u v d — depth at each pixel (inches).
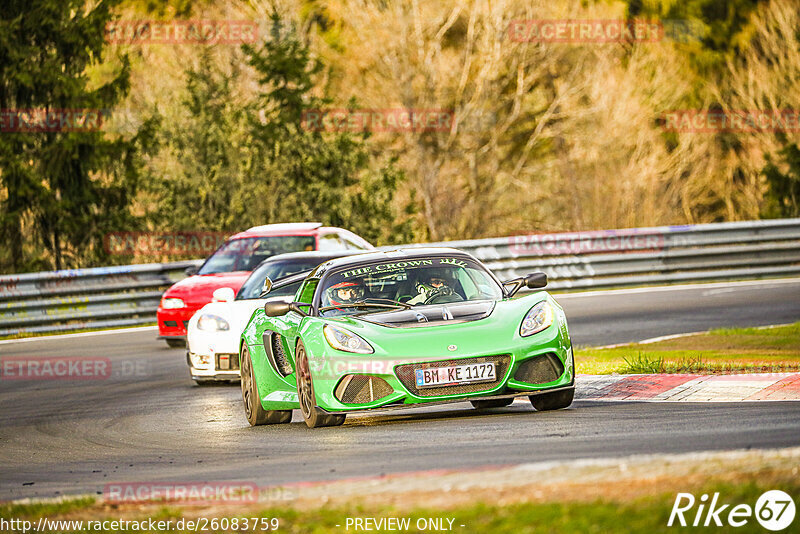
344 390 1208.2
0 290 2888.8
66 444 1373.0
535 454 930.7
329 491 803.4
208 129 4097.0
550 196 5984.3
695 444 915.4
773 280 3344.0
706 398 1286.9
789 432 946.7
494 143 5757.9
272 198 4035.4
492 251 3270.2
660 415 1147.9
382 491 775.7
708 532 622.2
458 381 1176.8
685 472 732.0
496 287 1350.9
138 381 2023.9
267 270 1937.7
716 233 3432.6
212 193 4055.1
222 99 4313.5
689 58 6432.1
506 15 5580.7
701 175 6131.9
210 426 1443.2
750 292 2982.3
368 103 5585.6
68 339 2768.2
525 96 5856.3
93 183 4084.6
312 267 1913.1
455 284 1346.0
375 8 5620.1
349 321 1251.2
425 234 4360.2
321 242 2393.0
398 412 1428.4
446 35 5807.1
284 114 4232.3
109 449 1295.5
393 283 1341.0
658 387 1384.1
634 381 1446.9
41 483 1067.9
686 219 6033.5
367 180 4183.1
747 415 1095.0
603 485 716.7
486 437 1071.6
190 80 4298.7
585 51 5787.4
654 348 1955.0
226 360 1823.3
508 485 743.1
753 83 6215.6
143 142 4040.4
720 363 1567.4
